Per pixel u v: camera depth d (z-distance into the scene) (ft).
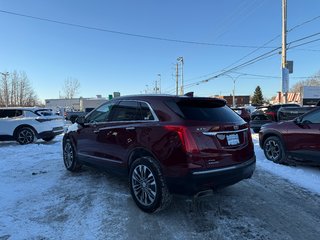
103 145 20.68
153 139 16.38
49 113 49.67
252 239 13.97
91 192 20.38
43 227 15.20
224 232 14.64
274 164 28.04
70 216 16.49
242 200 18.80
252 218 16.16
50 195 19.84
